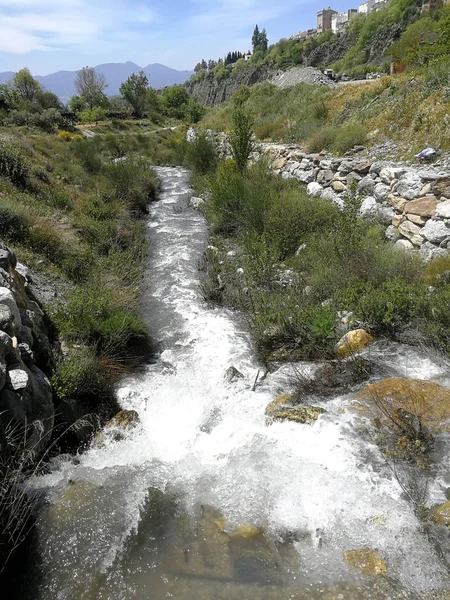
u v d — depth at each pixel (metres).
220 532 3.16
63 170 13.98
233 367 5.26
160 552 3.03
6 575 2.90
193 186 16.66
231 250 9.53
